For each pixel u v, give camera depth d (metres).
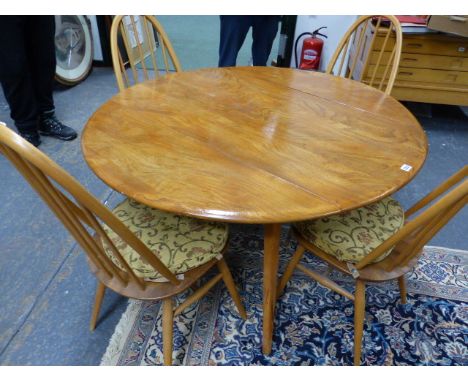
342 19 2.78
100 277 0.97
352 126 1.10
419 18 2.16
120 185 0.83
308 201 0.78
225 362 1.20
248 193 0.80
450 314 1.35
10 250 1.57
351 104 1.24
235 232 1.69
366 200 0.79
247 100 1.25
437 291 1.43
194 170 0.88
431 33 2.08
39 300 1.38
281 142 1.00
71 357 1.21
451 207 0.80
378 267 1.00
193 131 1.04
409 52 2.17
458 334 1.29
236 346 1.24
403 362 1.21
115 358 1.20
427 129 2.54
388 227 1.08
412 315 1.34
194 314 1.33
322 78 1.46
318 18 2.83
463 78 2.24
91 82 3.08
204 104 1.21
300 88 1.36
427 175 2.09
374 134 1.06
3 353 1.21
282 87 1.37
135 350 1.22
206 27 4.52
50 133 2.31
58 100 2.77
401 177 0.87
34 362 1.19
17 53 1.88
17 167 0.69
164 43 1.66
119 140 0.99
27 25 1.96
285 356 1.21
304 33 2.91
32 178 0.70
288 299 1.39
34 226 1.69
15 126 2.38
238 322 1.31
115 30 1.45
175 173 0.87
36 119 2.18
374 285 1.45
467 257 1.57
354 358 1.17
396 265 0.98
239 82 1.40
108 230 1.06
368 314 1.34
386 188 0.83
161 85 1.35
